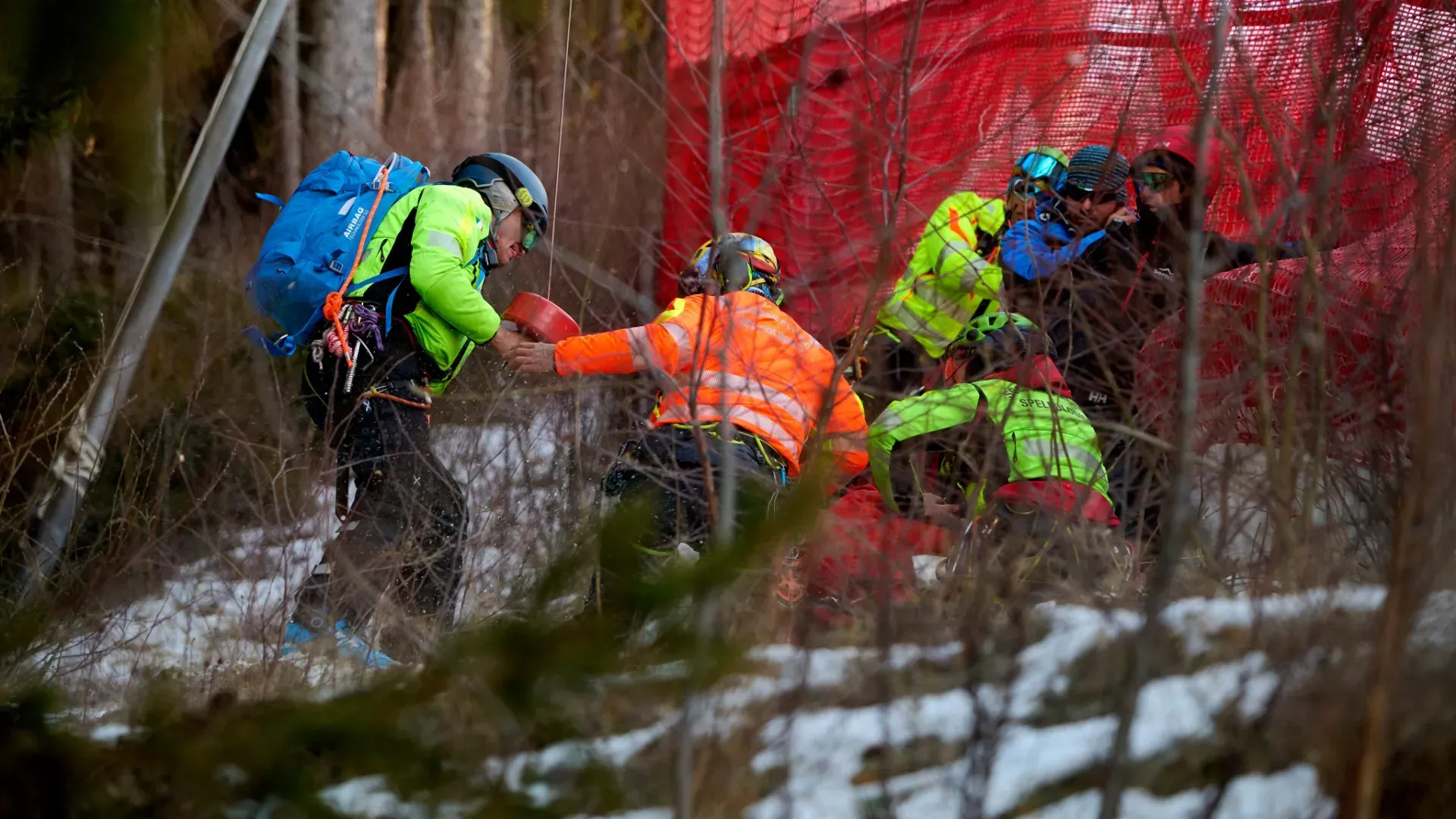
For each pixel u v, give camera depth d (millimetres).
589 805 6781
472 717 6422
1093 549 11359
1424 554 7574
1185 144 13320
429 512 14250
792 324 13133
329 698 6230
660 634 6301
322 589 13070
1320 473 11328
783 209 11359
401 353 15281
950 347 13508
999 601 10320
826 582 10414
